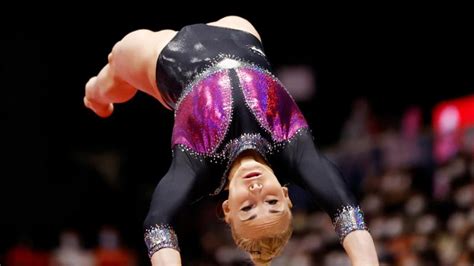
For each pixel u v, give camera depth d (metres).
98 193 20.45
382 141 15.52
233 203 5.47
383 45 22.52
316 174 5.66
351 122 18.09
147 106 22.42
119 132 22.27
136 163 22.19
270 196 5.44
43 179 20.73
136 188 21.42
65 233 16.72
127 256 16.53
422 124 19.80
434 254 11.88
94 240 19.39
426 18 22.11
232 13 22.11
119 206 20.39
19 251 16.28
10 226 19.83
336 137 22.22
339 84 22.75
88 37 21.56
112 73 6.93
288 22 22.81
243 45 6.43
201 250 16.53
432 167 13.93
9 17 20.92
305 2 22.64
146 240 5.42
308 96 22.25
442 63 22.02
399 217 13.09
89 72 21.75
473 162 13.02
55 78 21.50
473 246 11.31
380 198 13.87
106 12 21.44
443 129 14.76
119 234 19.23
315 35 22.95
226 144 5.77
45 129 21.25
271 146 5.81
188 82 6.17
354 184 15.34
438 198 12.93
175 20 21.64
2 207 20.00
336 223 5.52
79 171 20.94
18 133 20.75
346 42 22.83
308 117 22.31
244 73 6.10
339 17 22.75
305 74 22.25
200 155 5.77
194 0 21.69
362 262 5.29
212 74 6.11
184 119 5.95
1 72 20.81
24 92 21.00
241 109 5.86
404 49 22.34
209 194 5.88
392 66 22.42
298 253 13.72
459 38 21.86
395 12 22.36
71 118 21.67
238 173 5.53
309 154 5.78
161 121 22.48
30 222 20.03
